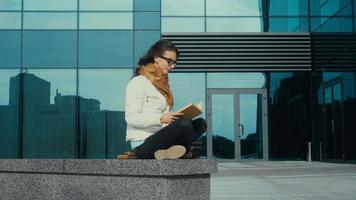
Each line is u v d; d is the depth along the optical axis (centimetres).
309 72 2495
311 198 1048
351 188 1244
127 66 2403
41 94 2388
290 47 2472
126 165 526
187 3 2477
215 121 2448
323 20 2356
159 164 502
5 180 657
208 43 2462
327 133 2302
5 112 2381
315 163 2225
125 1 2423
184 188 518
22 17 2402
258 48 2470
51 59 2398
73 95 2391
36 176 623
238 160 2427
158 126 543
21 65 2391
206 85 2464
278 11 2495
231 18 2484
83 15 2416
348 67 2133
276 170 1770
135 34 2417
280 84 2486
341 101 2158
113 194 542
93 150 2373
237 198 1056
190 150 537
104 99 2392
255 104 2466
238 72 2473
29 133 2377
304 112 2478
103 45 2408
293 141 2459
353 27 2105
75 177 580
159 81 551
